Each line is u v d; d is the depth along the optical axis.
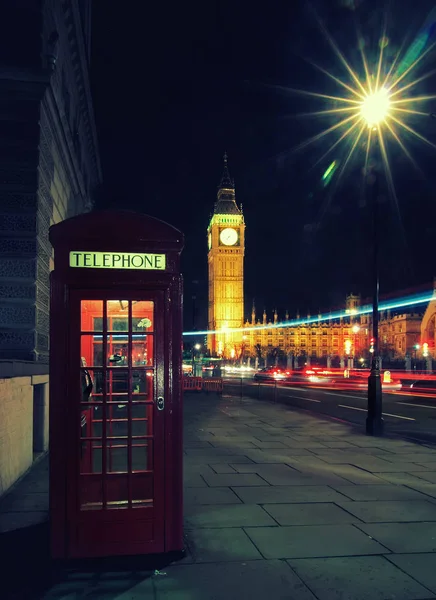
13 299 11.20
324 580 4.74
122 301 5.57
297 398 28.75
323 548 5.48
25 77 11.27
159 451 5.46
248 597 4.42
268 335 188.88
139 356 5.66
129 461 5.46
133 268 5.46
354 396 30.41
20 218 11.34
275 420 17.17
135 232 5.46
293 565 5.06
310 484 8.20
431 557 5.26
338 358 152.38
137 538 5.37
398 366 101.75
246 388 38.28
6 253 11.26
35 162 11.42
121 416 5.64
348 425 15.83
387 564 5.09
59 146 14.35
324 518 6.47
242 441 12.64
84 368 5.38
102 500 5.38
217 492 7.70
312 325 189.38
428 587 4.61
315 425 15.83
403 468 9.45
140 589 4.59
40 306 11.77
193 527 6.13
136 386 5.66
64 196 16.25
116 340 5.61
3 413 7.66
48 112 12.32
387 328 163.00
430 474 8.95
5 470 7.75
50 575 4.90
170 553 5.37
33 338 11.24
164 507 5.42
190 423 16.38
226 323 169.38
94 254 5.43
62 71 14.64
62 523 5.27
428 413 20.75
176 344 5.55
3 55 11.38
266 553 5.36
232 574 4.87
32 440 9.95
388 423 17.44
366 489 7.90
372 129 14.63
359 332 182.62
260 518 6.47
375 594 4.47
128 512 5.37
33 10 11.52
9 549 5.54
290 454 10.88
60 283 5.36
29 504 7.19
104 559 5.25
